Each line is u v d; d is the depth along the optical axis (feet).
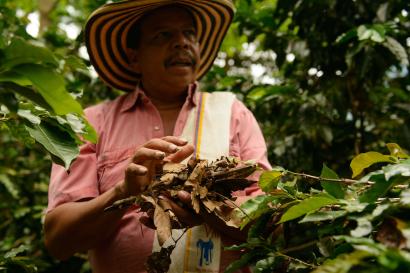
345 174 6.34
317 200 2.93
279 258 3.52
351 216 2.81
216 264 4.11
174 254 4.13
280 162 6.67
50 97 2.80
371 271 2.25
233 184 3.69
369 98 6.48
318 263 3.26
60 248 4.38
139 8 5.05
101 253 4.44
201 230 4.18
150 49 4.96
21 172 8.93
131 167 3.71
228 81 7.39
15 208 8.49
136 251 4.24
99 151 4.77
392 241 2.57
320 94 6.47
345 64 6.58
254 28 7.14
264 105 7.00
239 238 4.05
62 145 3.63
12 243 7.69
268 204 3.56
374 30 5.68
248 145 4.68
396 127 6.54
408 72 7.02
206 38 5.97
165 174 3.74
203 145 4.50
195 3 5.33
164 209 3.56
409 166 2.83
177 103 5.09
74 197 4.44
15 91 2.80
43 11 11.27
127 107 4.93
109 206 3.90
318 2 6.48
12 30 6.47
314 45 6.64
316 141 6.57
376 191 2.91
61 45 9.41
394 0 6.20
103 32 5.40
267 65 9.44
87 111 5.14
